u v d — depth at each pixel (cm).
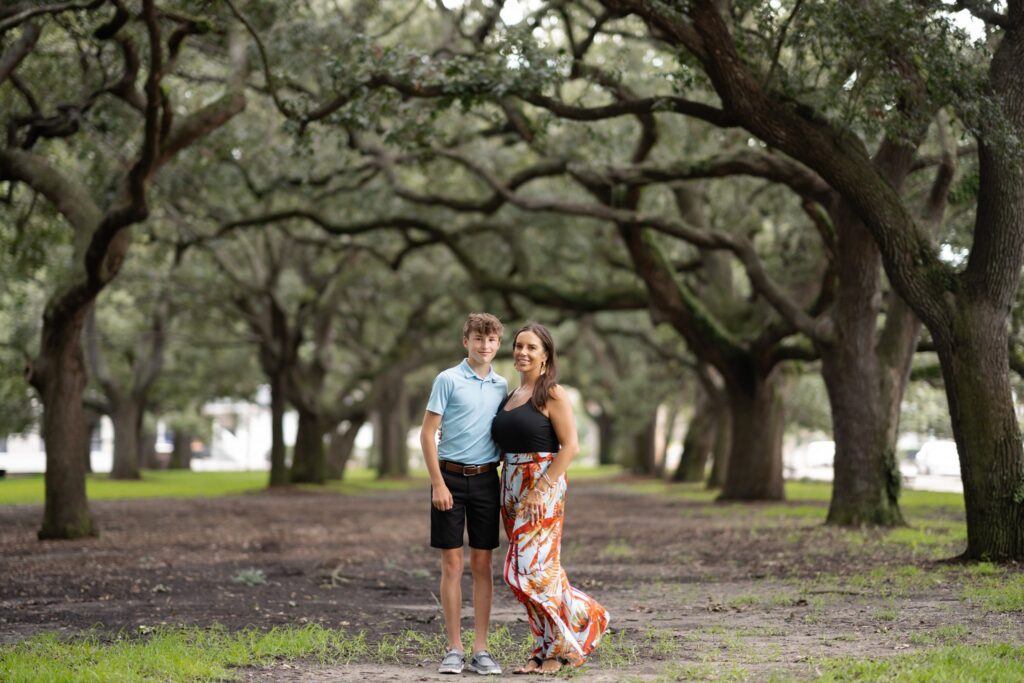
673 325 2591
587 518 2248
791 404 3944
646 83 2138
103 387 4234
